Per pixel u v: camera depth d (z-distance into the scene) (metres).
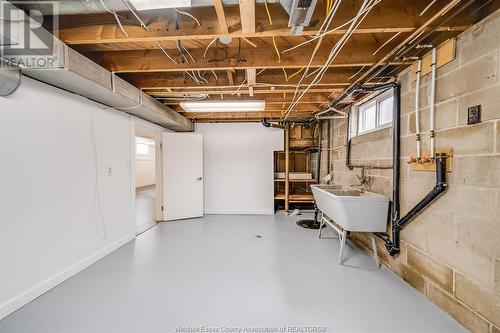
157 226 4.14
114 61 2.28
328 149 4.57
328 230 3.87
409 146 2.19
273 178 5.09
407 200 2.21
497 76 1.40
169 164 4.52
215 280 2.26
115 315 1.74
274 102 3.47
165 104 3.72
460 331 1.58
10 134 1.80
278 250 3.02
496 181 1.40
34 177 1.98
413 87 2.13
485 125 1.47
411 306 1.85
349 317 1.72
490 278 1.43
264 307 1.84
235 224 4.24
